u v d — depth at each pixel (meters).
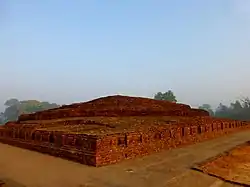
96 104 23.83
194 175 9.41
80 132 12.08
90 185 7.99
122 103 24.45
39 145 14.07
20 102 130.12
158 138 14.14
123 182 8.30
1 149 15.48
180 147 16.00
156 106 25.80
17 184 8.27
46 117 22.78
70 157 11.56
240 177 9.70
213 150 14.98
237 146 16.89
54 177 8.89
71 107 23.92
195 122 19.50
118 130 12.69
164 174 9.27
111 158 10.84
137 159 11.79
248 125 37.97
